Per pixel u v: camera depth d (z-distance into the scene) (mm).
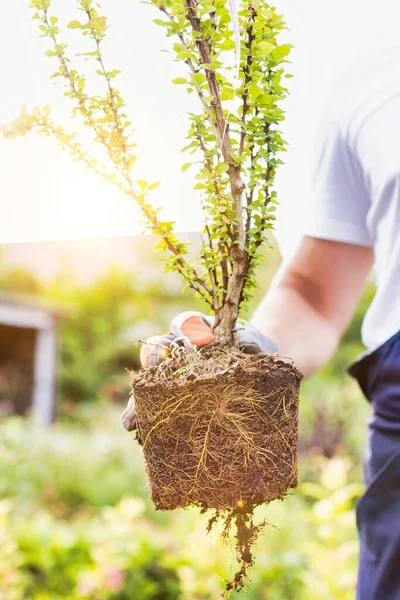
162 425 925
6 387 8180
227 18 961
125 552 2893
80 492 4602
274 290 1392
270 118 956
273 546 2986
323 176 1359
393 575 1161
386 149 1210
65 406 8281
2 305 7609
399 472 1171
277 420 932
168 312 9273
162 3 923
